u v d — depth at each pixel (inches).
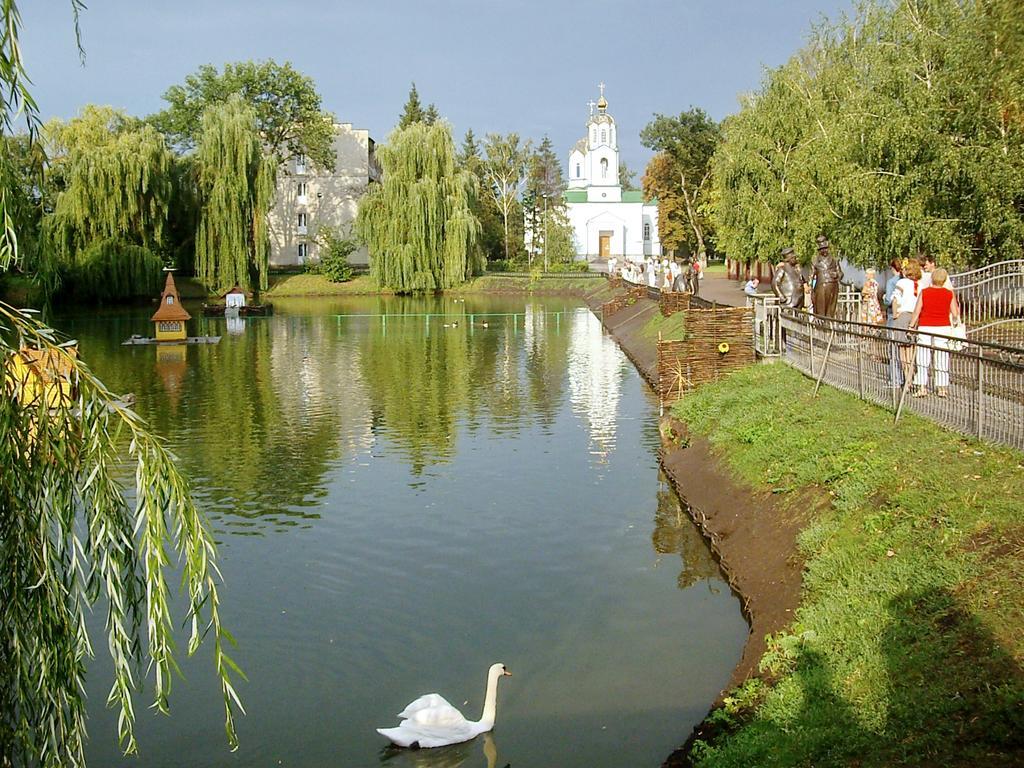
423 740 336.5
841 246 1155.3
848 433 529.7
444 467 764.0
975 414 459.2
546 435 888.9
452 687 386.9
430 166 3053.6
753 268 2283.5
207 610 465.1
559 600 475.8
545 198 4151.1
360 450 832.9
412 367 1409.9
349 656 415.5
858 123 1106.1
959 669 285.4
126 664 228.5
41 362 225.3
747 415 676.1
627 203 4697.3
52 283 249.6
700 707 362.6
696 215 3351.4
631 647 418.3
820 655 332.5
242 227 2733.8
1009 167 933.2
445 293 3193.9
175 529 231.1
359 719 362.6
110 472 251.9
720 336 920.9
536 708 366.9
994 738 255.0
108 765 331.9
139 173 2461.9
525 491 685.9
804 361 771.4
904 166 1045.8
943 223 997.8
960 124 987.3
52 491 226.1
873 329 697.6
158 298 2603.3
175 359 1533.0
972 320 930.7
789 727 300.4
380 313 2488.9
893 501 411.5
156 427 946.7
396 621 452.4
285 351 1640.0
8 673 225.1
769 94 1717.5
